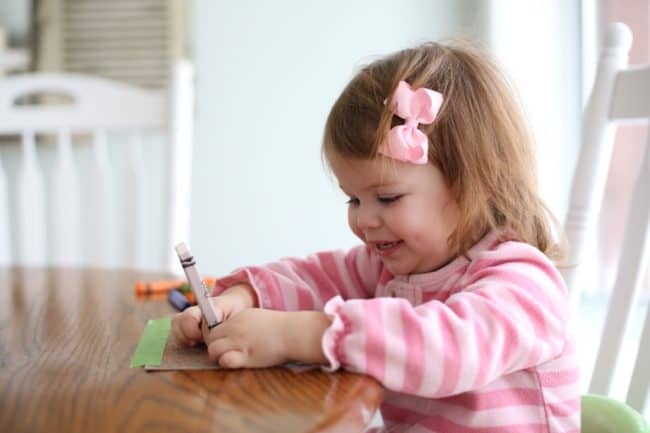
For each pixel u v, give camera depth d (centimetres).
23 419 49
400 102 71
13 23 204
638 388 84
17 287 113
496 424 72
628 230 91
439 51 81
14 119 155
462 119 75
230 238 201
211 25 198
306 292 84
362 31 191
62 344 72
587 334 146
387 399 80
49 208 204
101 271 130
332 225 197
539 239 80
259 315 63
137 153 154
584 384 133
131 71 203
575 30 160
